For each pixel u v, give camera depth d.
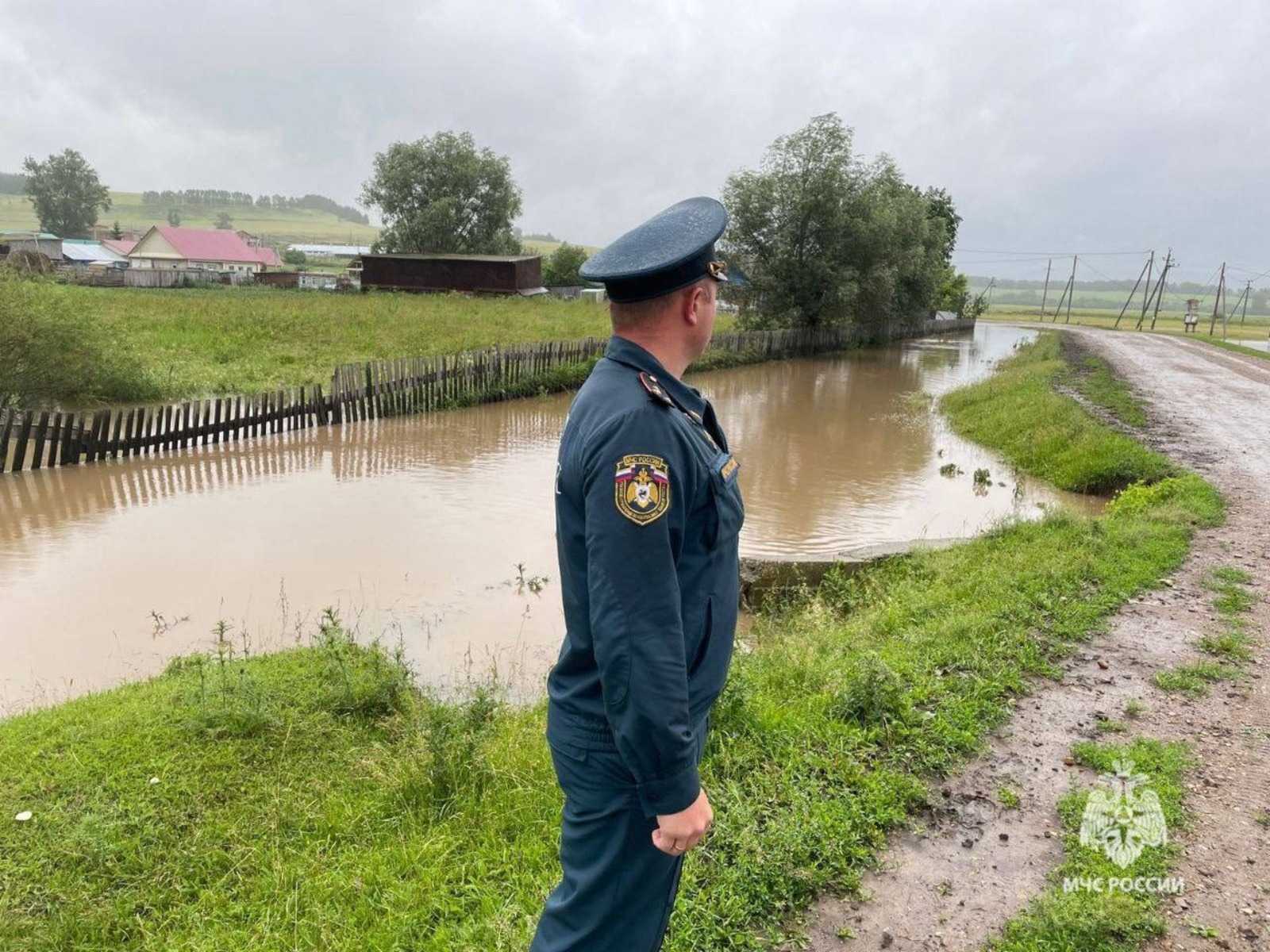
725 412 18.17
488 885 2.77
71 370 12.87
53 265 51.53
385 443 13.30
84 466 10.93
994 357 33.28
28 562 7.49
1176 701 4.15
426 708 4.41
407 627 6.33
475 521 9.12
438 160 58.03
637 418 1.54
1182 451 11.42
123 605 6.61
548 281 57.50
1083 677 4.41
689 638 1.63
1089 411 15.28
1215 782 3.41
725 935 2.54
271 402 13.23
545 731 3.95
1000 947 2.52
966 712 3.90
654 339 1.69
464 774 3.54
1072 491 11.22
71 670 5.52
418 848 3.03
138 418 11.45
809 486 11.63
